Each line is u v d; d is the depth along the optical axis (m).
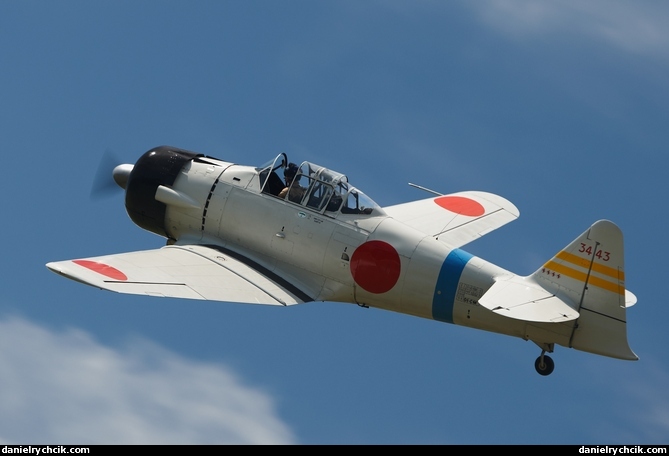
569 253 62.19
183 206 75.00
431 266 67.31
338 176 70.56
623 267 60.41
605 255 61.00
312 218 70.44
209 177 75.00
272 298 67.25
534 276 63.50
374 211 69.88
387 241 68.44
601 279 61.19
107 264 64.69
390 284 68.19
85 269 62.72
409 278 67.69
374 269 68.38
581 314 61.97
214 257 70.44
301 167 71.62
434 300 67.19
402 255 67.94
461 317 66.81
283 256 71.12
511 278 64.69
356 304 70.56
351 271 69.00
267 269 71.06
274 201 71.94
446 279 66.75
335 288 69.88
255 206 72.38
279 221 71.25
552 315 60.00
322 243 69.69
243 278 68.50
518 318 59.69
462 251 67.69
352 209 70.00
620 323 61.09
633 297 66.06
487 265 66.50
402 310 68.88
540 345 64.19
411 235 68.62
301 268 70.69
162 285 63.97
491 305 60.97
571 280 62.09
